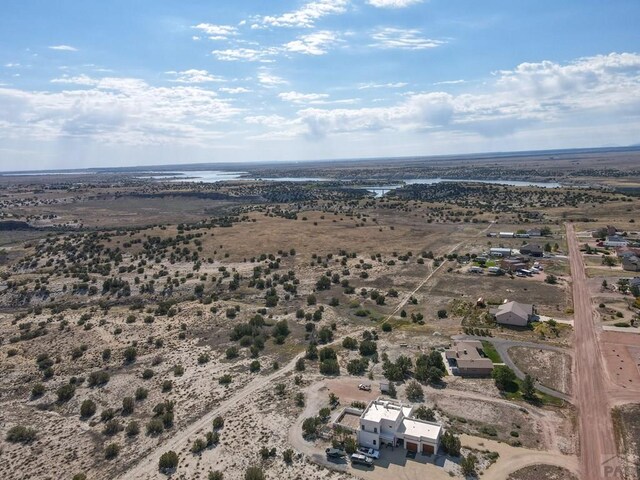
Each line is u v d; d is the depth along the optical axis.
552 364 88.81
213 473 59.84
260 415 74.94
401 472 60.00
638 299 118.12
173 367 93.81
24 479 63.03
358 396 79.50
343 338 106.25
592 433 67.88
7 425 75.94
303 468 61.47
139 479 61.22
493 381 83.62
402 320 116.44
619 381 82.12
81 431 74.12
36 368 93.88
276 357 97.31
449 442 63.31
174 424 74.25
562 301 123.94
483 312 118.00
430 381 83.81
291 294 139.00
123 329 110.94
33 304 138.38
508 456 62.75
